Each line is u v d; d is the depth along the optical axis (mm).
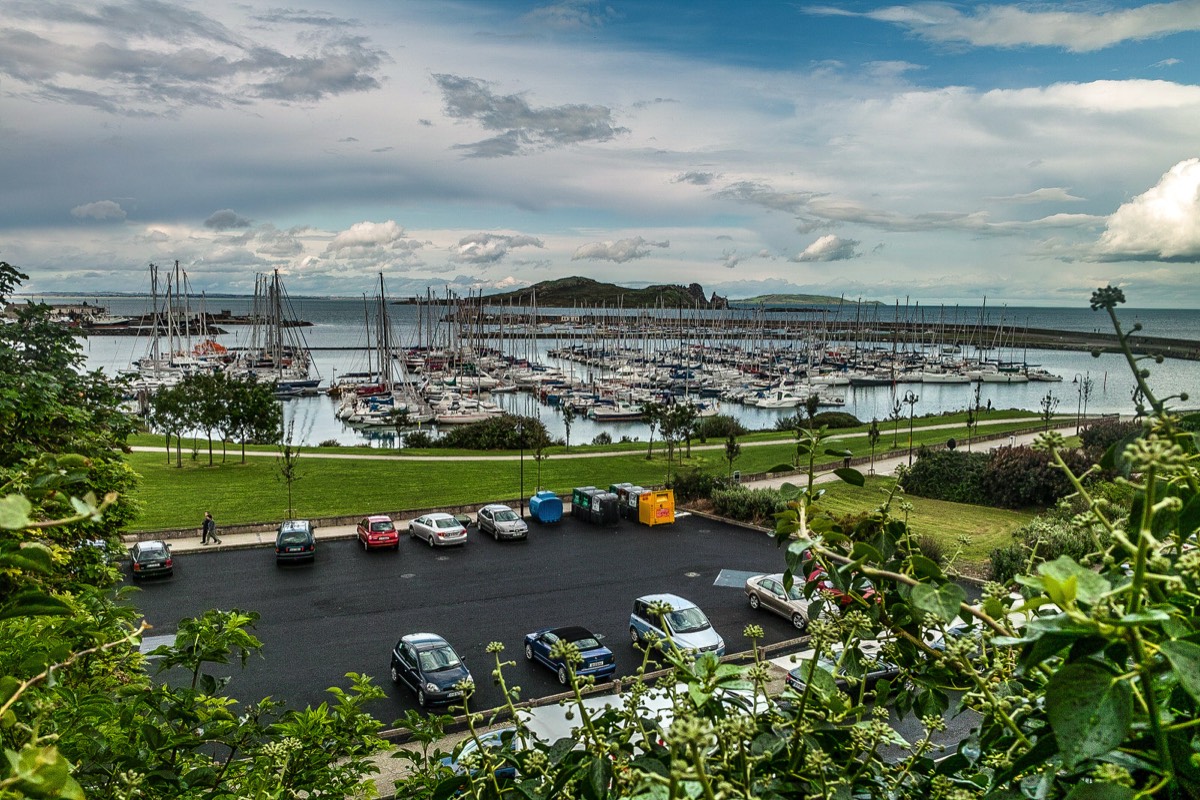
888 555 2801
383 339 108062
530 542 30875
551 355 168250
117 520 12625
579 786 2537
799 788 2400
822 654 2676
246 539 30188
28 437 10523
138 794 3984
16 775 1639
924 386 113125
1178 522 1889
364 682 5980
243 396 46094
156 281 103438
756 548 29906
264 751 4641
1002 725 2400
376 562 27859
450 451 51844
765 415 87875
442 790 2881
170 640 19906
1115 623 1549
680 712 2375
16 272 11805
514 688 3279
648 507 33531
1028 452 35188
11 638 4656
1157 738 1612
